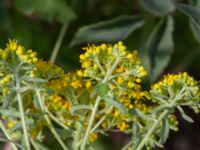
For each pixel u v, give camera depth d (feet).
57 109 1.69
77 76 1.62
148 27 2.87
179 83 1.57
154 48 2.42
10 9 2.86
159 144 1.65
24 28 2.86
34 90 1.58
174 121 1.71
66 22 2.71
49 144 2.71
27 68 1.51
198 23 1.87
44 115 1.67
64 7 2.73
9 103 1.55
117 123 1.69
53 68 1.61
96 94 1.56
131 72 1.53
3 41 2.79
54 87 1.62
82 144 1.60
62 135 1.69
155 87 1.59
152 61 2.43
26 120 1.56
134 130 1.66
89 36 2.39
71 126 1.72
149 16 2.43
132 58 1.53
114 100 1.50
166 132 1.58
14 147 1.62
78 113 1.65
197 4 2.20
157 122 1.57
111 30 2.39
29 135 1.63
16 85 1.53
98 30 2.38
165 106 1.57
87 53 1.53
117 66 1.55
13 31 2.83
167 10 2.35
